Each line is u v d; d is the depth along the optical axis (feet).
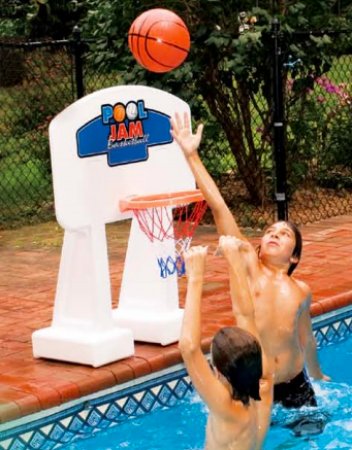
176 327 19.03
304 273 24.89
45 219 33.55
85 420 17.04
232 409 13.08
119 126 18.06
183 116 19.06
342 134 35.47
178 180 19.20
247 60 30.55
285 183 29.30
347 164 36.01
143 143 18.54
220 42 30.14
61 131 17.15
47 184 35.83
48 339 18.30
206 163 33.55
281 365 16.92
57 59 34.55
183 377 18.70
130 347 18.28
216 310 21.62
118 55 31.32
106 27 31.19
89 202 17.70
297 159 33.88
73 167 17.35
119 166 18.15
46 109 35.40
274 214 32.35
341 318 22.56
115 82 33.09
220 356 13.08
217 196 16.56
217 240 29.45
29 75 35.45
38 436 16.37
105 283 18.11
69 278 18.26
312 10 32.48
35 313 22.24
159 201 18.12
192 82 31.68
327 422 17.22
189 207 23.84
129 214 18.51
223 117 33.06
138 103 18.43
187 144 16.71
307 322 17.29
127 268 19.54
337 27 32.71
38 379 17.30
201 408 18.20
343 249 27.68
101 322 18.02
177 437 16.96
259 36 29.32
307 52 31.73
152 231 18.90
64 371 17.70
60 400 16.57
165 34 18.67
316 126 34.47
